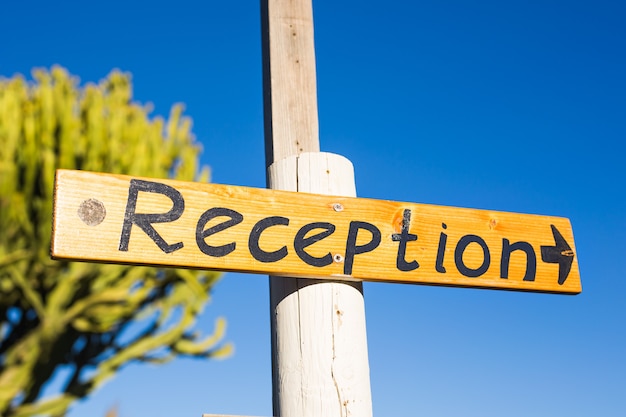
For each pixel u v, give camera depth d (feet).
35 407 22.75
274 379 5.03
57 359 23.44
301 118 5.85
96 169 24.16
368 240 5.08
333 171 5.45
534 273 5.47
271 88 5.90
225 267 4.67
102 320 23.66
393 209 5.24
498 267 5.37
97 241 4.43
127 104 25.88
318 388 4.79
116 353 24.22
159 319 24.91
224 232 4.75
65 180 4.48
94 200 4.50
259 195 4.93
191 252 4.61
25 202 22.98
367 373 5.04
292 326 4.96
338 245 5.00
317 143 5.84
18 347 22.72
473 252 5.34
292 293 5.02
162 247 4.56
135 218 4.56
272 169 5.53
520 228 5.56
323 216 5.04
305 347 4.88
